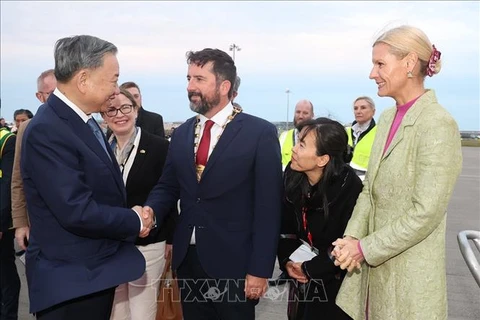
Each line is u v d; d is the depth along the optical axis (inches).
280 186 92.0
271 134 91.7
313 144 87.5
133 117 112.5
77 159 76.6
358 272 85.0
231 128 90.7
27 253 81.1
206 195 91.5
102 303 82.0
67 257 77.6
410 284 75.3
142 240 113.1
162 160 116.2
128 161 112.7
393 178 76.7
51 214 77.6
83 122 79.2
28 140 75.2
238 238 92.2
